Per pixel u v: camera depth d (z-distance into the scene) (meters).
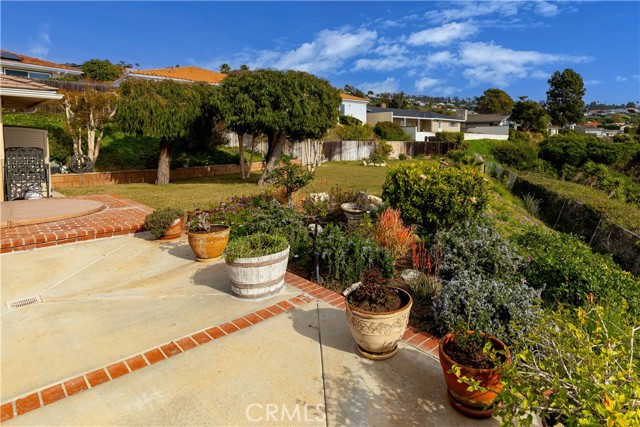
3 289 4.15
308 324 3.47
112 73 35.41
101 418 2.27
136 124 13.02
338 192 8.57
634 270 7.87
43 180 9.31
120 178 14.78
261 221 5.60
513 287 3.62
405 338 3.29
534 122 55.75
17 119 15.60
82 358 2.87
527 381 1.96
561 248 6.12
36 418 2.25
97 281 4.41
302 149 23.44
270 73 12.88
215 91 13.44
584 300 3.82
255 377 2.69
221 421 2.26
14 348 2.99
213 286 4.30
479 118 59.09
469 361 2.36
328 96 13.48
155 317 3.55
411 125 51.00
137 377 2.66
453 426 2.27
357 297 3.01
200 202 10.18
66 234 5.85
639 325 2.77
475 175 6.27
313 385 2.61
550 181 16.20
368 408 2.40
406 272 4.79
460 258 4.54
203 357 2.91
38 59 27.91
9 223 6.20
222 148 21.47
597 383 1.64
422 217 6.25
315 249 4.81
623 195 16.50
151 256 5.32
